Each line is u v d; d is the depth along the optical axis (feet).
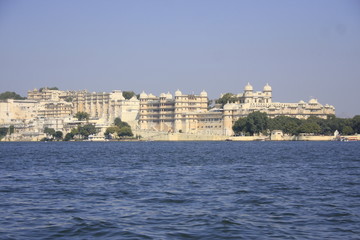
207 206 223.51
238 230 180.65
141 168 426.51
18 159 562.66
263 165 453.17
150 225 187.42
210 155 623.36
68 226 185.47
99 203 231.50
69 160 541.75
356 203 231.09
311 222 192.65
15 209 216.74
